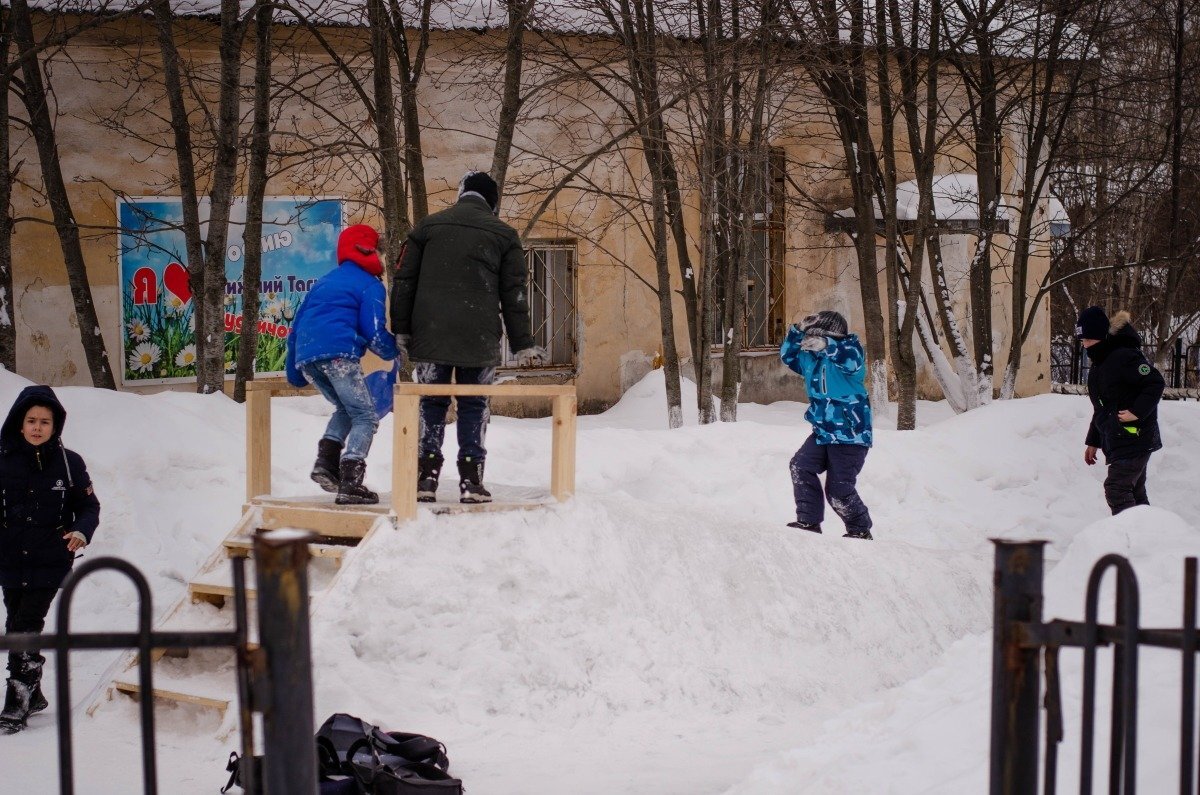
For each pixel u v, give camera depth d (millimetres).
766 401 19031
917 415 18750
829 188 18812
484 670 6453
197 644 2609
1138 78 16297
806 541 8305
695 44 13422
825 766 4609
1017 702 2871
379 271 7422
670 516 7996
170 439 9719
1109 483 10367
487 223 7223
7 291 11500
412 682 6340
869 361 18969
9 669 6266
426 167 16453
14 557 6371
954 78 18703
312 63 14180
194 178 12797
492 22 15781
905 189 18609
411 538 6883
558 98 16844
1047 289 16359
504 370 17312
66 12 13570
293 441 10703
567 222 17234
